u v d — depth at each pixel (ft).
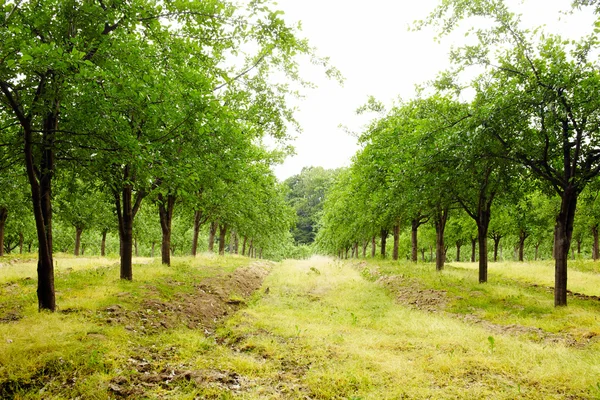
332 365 19.22
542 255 145.48
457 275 52.08
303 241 282.15
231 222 82.12
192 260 60.34
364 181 61.46
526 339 25.07
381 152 53.83
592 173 31.89
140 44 24.91
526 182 41.68
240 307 35.47
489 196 46.32
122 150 22.74
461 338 24.40
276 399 15.29
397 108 59.36
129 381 15.55
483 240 46.03
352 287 49.67
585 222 81.87
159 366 17.79
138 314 25.09
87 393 14.24
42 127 25.09
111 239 178.81
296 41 24.70
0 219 78.84
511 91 33.86
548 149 36.19
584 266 66.23
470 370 18.53
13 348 16.76
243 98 35.99
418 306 37.81
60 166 26.78
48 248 23.79
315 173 303.27
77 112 22.41
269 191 80.94
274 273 67.67
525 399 15.44
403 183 43.47
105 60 22.02
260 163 69.72
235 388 16.10
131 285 32.22
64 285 31.55
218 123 29.19
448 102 41.09
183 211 74.69
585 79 30.83
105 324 21.98
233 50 27.09
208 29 25.41
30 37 20.52
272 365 19.24
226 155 36.04
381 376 17.83
